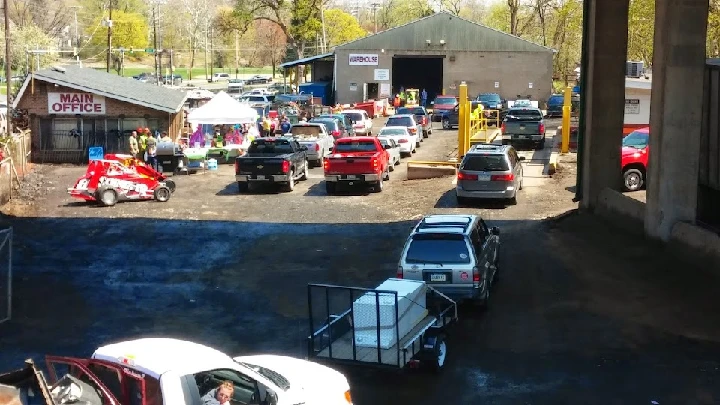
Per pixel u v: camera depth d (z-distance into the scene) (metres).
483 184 25.69
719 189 21.62
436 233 14.61
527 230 22.75
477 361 12.81
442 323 12.45
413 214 25.58
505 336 14.02
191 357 7.97
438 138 50.00
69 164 40.56
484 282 15.09
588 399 11.23
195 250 21.19
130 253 20.83
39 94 40.91
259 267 19.34
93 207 27.81
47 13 122.50
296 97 66.19
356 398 11.34
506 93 72.25
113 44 117.44
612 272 18.00
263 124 45.91
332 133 41.69
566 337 13.92
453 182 30.88
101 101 41.16
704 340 13.62
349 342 11.91
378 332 11.26
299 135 39.06
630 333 14.07
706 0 18.33
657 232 19.22
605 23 23.69
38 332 14.44
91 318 15.34
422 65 82.62
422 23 71.94
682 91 18.56
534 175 32.03
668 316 14.91
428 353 11.96
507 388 11.67
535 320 14.90
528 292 16.75
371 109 65.44
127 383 7.75
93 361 8.00
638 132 28.73
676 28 18.42
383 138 35.97
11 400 6.87
